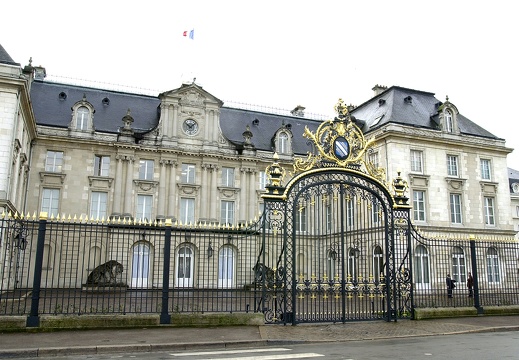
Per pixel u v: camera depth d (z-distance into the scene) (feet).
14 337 39.19
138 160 117.70
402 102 125.39
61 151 113.50
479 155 123.75
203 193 120.57
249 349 37.42
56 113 117.39
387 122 113.60
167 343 37.42
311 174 53.47
